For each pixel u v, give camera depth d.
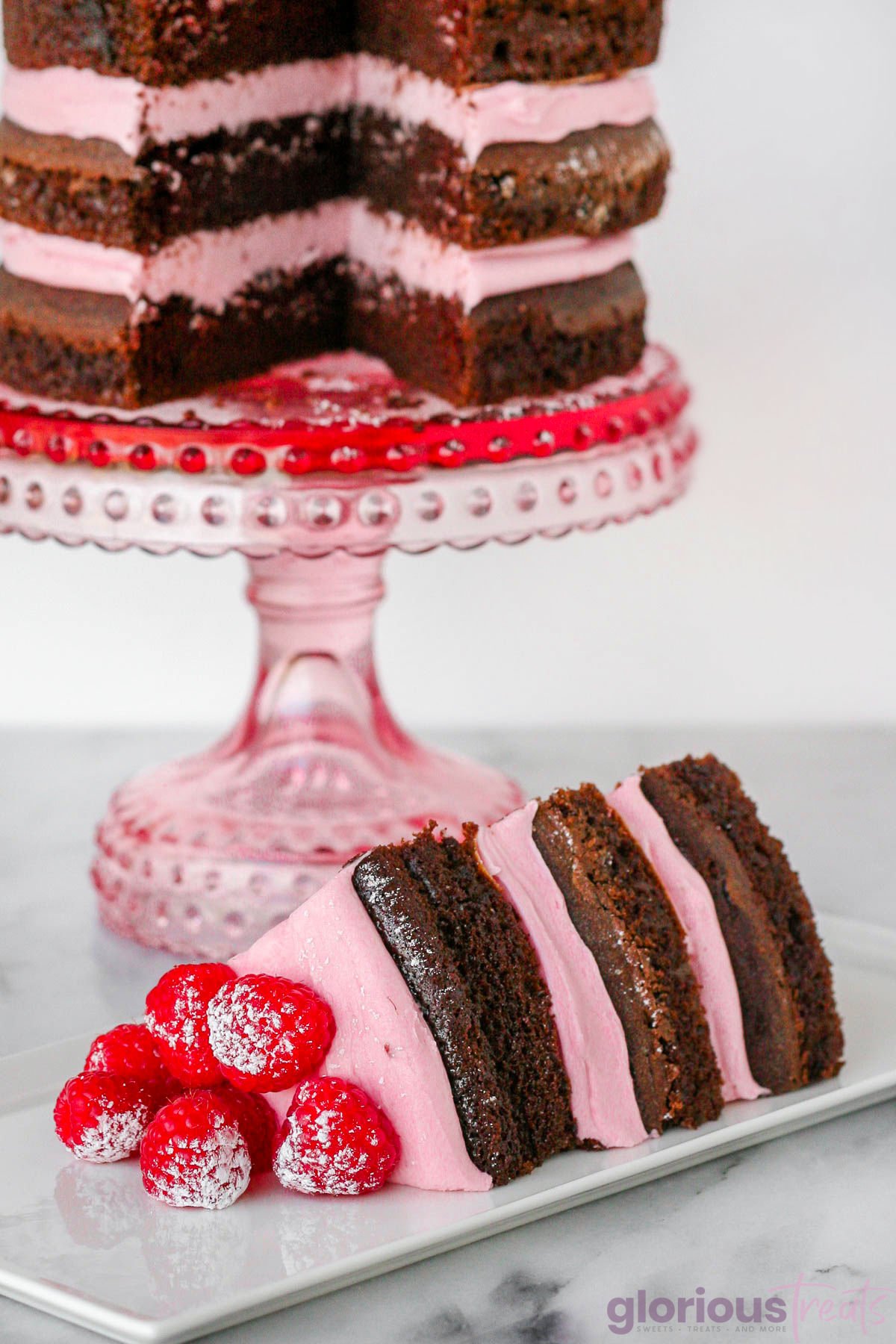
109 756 1.08
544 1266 0.77
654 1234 0.78
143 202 0.88
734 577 1.12
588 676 1.12
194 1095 0.77
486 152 0.88
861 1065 0.82
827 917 0.89
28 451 0.87
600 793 0.81
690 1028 0.80
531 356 0.89
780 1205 0.79
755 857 0.82
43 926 0.94
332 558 0.94
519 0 0.87
